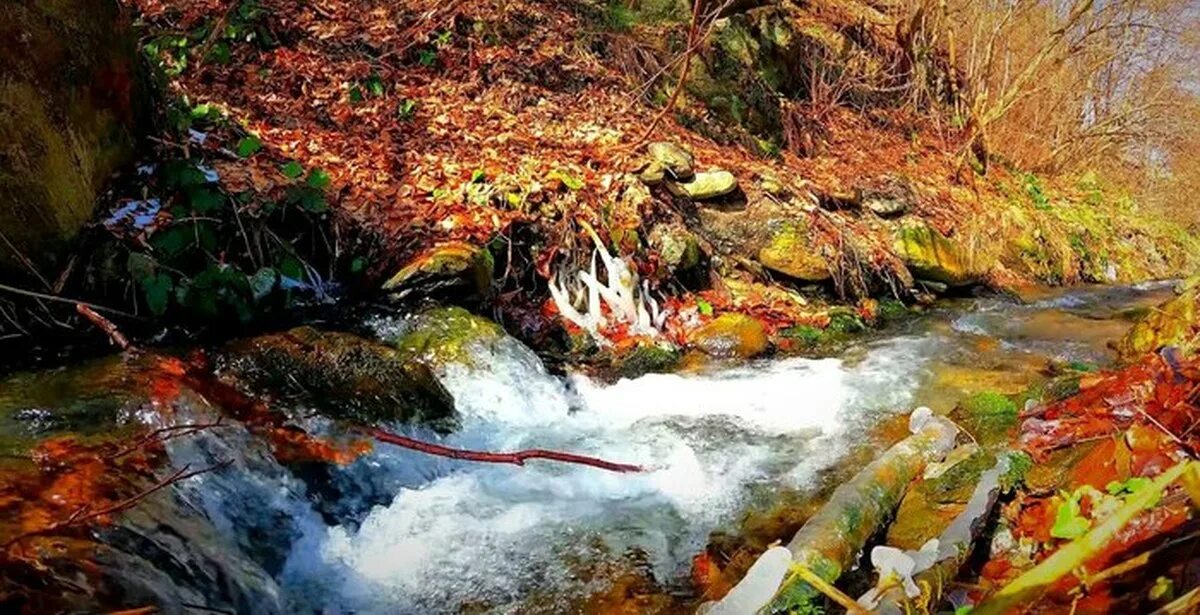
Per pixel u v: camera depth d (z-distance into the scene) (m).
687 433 3.99
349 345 3.71
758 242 6.20
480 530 3.11
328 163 4.91
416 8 6.79
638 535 3.12
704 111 7.50
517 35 7.04
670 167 6.03
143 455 2.62
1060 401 3.74
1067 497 2.30
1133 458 2.63
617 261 5.22
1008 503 2.99
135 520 2.34
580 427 4.06
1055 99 12.09
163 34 5.46
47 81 3.29
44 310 3.34
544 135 6.08
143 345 3.48
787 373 4.81
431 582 2.83
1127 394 3.39
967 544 2.69
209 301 3.77
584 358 4.79
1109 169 14.14
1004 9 11.73
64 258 3.44
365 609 2.69
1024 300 7.39
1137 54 13.38
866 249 6.52
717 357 5.03
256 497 2.88
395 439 2.55
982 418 3.86
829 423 4.13
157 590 2.19
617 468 2.84
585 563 2.95
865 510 2.90
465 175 5.21
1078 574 1.95
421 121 5.77
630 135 6.44
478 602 2.73
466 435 3.78
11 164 3.14
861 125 9.76
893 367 4.98
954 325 6.19
